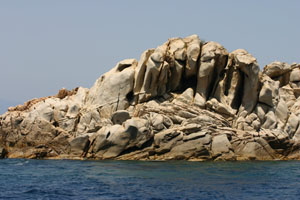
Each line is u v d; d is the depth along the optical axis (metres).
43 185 35.75
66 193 32.97
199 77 55.00
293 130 56.50
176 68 56.09
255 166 45.31
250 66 54.41
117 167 43.38
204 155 47.88
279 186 36.09
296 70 63.06
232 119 54.12
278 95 56.78
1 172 41.28
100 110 54.31
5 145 54.03
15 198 31.58
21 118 53.97
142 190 33.75
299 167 45.34
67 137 51.56
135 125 48.00
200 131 48.50
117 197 31.70
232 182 37.19
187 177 38.75
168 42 57.25
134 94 54.75
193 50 55.34
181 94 55.75
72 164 45.44
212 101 54.47
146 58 55.12
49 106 54.38
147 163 45.81
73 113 54.69
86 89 58.94
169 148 47.97
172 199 31.23
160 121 49.84
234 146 49.34
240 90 56.62
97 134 49.19
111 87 54.84
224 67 56.12
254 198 31.94
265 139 50.88
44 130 52.22
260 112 54.91
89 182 36.69
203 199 31.31
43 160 48.97
